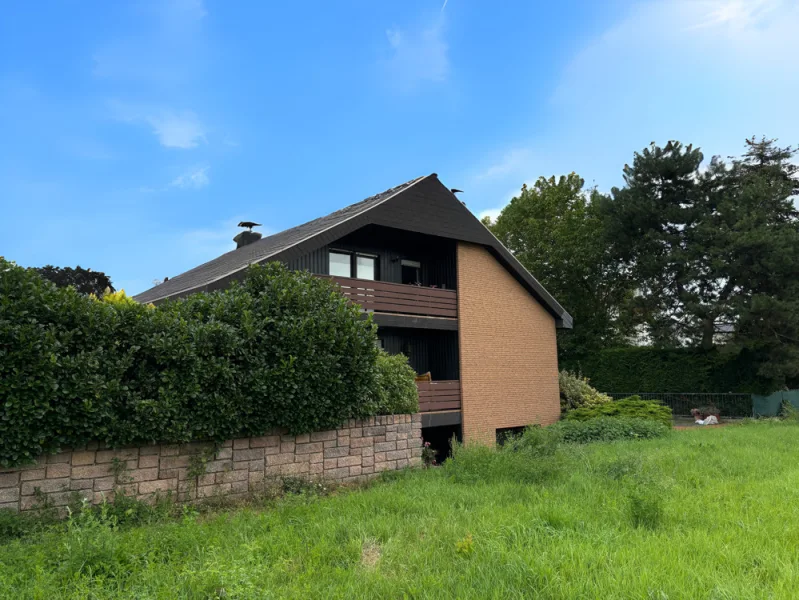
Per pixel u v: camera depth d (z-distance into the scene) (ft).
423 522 19.19
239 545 16.66
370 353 31.32
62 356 20.44
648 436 49.24
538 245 104.83
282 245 45.06
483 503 22.13
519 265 57.21
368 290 46.65
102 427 21.25
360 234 51.93
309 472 28.94
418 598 12.86
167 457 23.89
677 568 13.97
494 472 27.89
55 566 14.61
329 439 30.07
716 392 81.66
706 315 78.28
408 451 34.06
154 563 15.16
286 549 16.48
